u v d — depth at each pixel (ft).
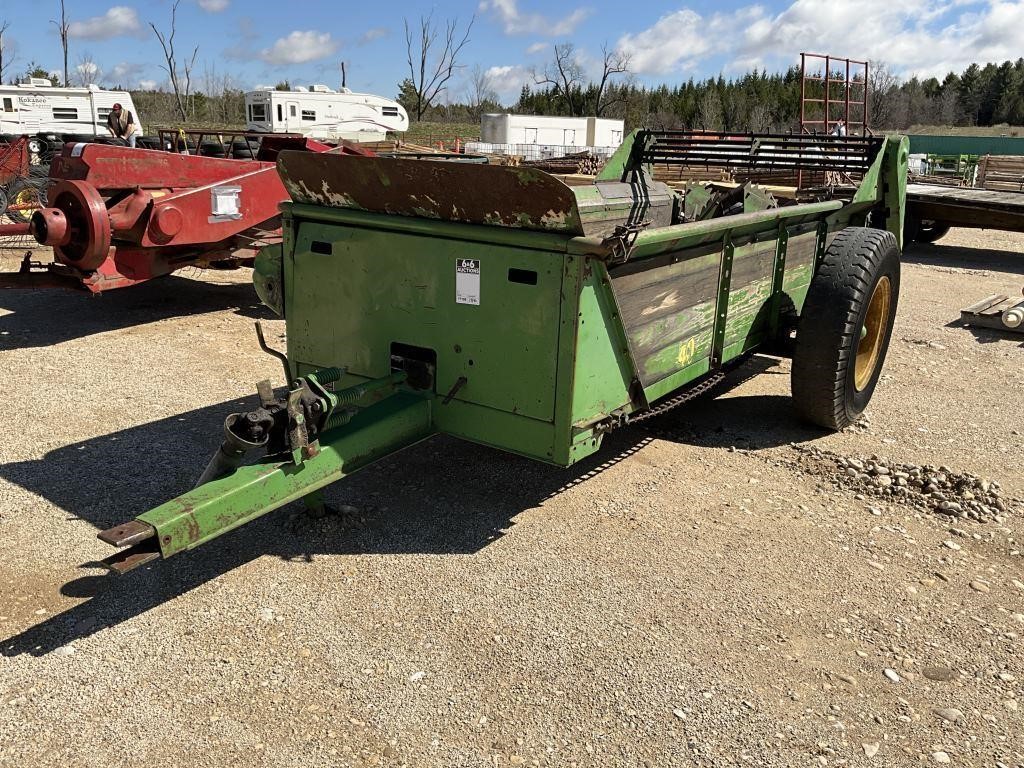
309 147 27.71
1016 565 11.34
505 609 10.02
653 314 11.75
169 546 8.54
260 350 21.07
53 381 18.06
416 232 11.07
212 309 25.52
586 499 12.99
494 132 111.96
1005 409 17.65
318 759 7.65
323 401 9.99
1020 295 30.09
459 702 8.43
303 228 12.35
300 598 10.14
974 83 306.14
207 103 180.34
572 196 9.35
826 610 10.18
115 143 38.58
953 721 8.34
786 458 14.76
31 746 7.71
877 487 13.52
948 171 82.12
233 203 23.45
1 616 9.59
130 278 22.47
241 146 30.27
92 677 8.64
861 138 17.84
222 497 9.04
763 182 23.21
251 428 9.28
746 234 13.98
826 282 14.62
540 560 11.15
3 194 38.45
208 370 19.20
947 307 28.22
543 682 8.75
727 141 19.24
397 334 11.66
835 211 16.70
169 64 170.09
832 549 11.65
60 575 10.48
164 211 21.72
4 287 21.27
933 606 10.32
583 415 10.62
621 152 19.48
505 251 10.35
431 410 11.61
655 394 12.30
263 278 13.33
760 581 10.78
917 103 259.60
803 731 8.15
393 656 9.11
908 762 7.79
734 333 14.49
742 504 12.97
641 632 9.64
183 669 8.81
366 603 10.08
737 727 8.18
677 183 28.17
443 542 11.57
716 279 13.38
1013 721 8.36
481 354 10.91
